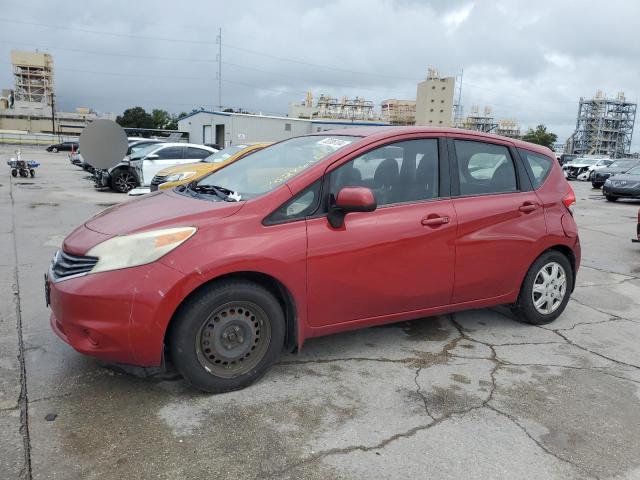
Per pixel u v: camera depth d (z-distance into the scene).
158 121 109.06
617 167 24.12
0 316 4.30
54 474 2.37
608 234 10.27
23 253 6.54
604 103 119.06
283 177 3.43
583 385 3.46
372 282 3.48
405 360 3.74
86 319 2.84
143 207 3.42
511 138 4.44
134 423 2.80
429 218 3.67
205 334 3.03
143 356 2.89
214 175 4.03
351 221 3.38
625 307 5.28
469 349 4.00
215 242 2.96
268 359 3.25
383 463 2.54
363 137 3.68
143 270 2.84
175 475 2.40
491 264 4.03
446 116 102.44
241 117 43.25
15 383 3.19
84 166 18.97
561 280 4.58
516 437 2.81
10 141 67.62
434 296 3.80
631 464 2.61
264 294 3.13
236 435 2.73
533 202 4.28
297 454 2.59
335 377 3.43
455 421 2.95
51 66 126.81
